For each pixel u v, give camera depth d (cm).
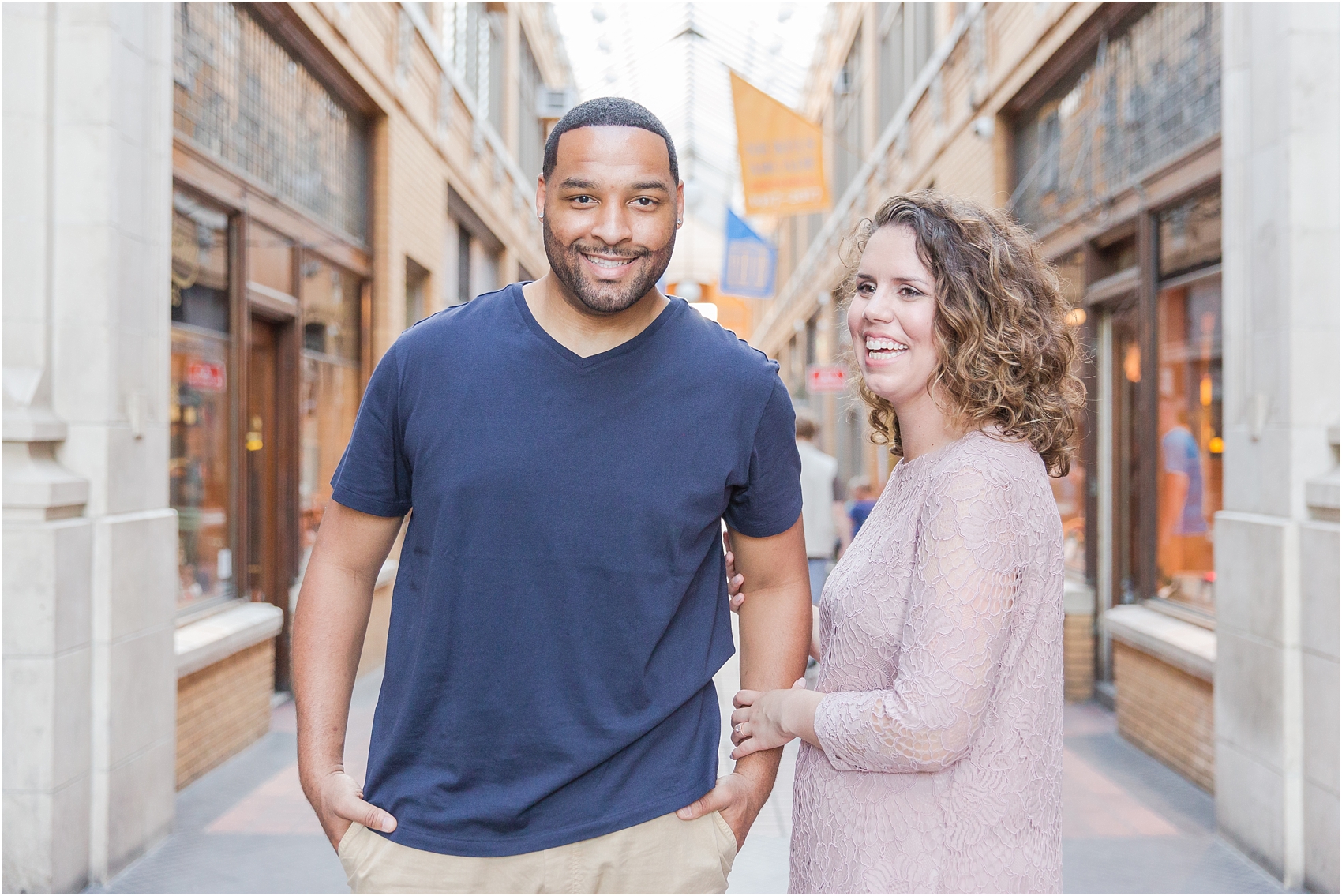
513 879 161
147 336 391
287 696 631
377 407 169
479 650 160
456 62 969
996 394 158
